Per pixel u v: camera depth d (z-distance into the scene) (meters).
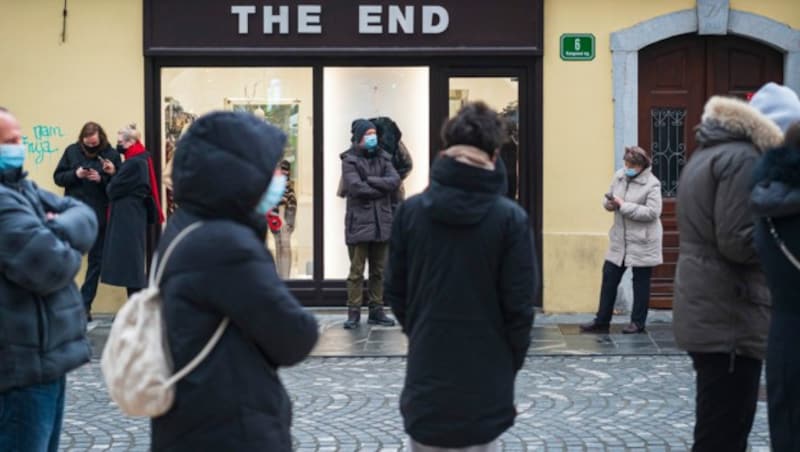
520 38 11.48
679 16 11.46
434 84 11.66
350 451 6.58
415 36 11.52
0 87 11.53
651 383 8.41
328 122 11.77
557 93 11.53
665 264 11.78
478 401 4.24
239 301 3.46
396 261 4.46
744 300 5.05
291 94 11.74
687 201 5.14
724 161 4.96
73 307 4.70
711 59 11.70
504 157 11.71
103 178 11.17
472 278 4.25
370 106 11.77
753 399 5.19
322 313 11.65
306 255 11.90
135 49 11.54
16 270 4.38
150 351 3.49
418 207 4.35
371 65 11.68
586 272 11.55
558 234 11.55
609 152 11.55
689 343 5.12
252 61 11.63
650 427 7.07
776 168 4.45
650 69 11.72
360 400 7.91
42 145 11.55
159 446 3.56
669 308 11.77
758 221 4.62
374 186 10.48
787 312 4.55
